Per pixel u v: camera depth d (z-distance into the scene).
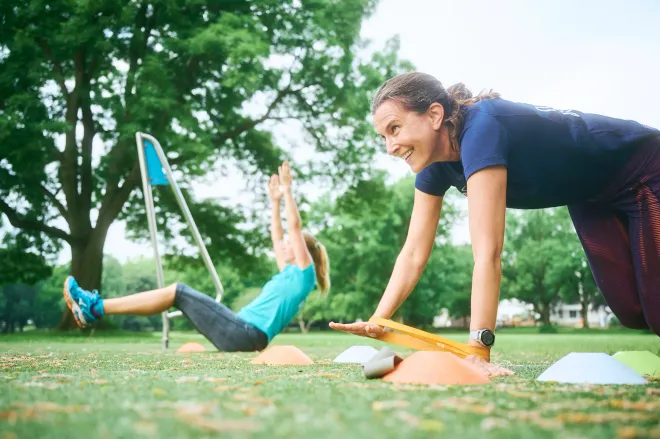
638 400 1.37
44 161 14.56
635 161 2.43
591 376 1.86
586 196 2.54
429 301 41.06
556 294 49.81
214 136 17.58
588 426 1.03
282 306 4.51
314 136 18.83
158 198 18.27
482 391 1.50
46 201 16.72
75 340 10.02
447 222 38.47
